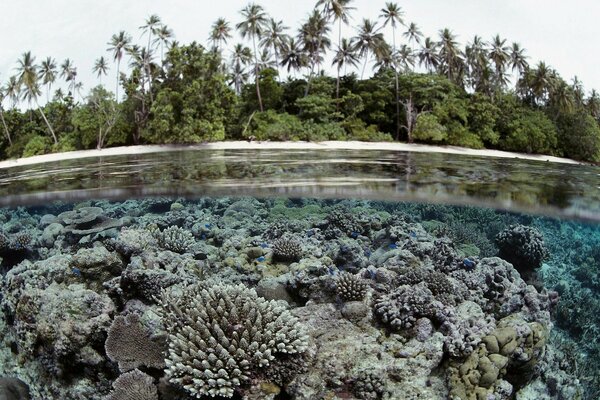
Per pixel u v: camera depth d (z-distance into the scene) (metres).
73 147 27.47
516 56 37.53
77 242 14.37
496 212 21.36
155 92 28.28
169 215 15.90
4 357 7.93
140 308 7.25
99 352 6.64
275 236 13.55
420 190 17.09
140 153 23.31
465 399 5.77
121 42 30.92
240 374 5.33
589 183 16.20
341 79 37.66
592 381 10.78
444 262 10.73
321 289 7.48
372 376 5.66
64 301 6.98
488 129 30.66
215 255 11.45
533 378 7.39
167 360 5.49
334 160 19.36
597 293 16.34
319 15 36.06
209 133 25.80
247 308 6.00
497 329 6.58
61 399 6.67
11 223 19.31
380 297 7.12
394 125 34.91
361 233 14.35
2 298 8.91
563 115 33.19
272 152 22.53
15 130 31.08
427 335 6.38
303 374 5.55
